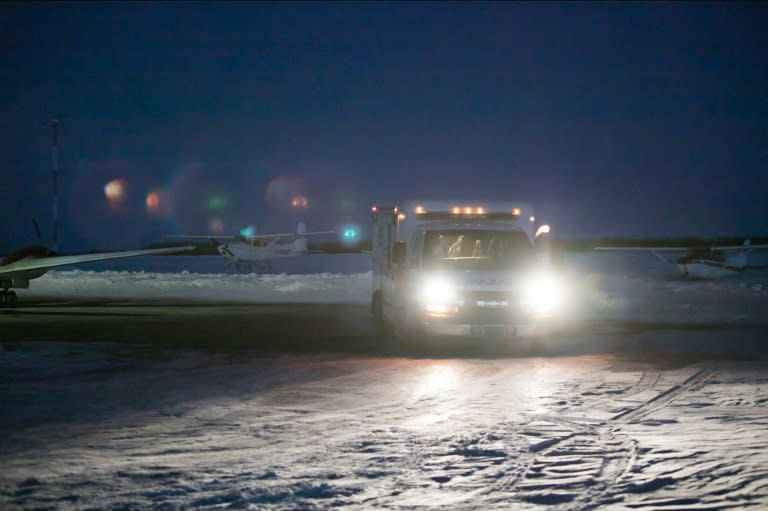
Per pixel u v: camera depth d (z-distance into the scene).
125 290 35.03
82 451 7.36
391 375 11.96
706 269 41.75
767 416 8.86
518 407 9.45
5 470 6.72
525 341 14.52
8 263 25.28
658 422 8.57
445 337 14.52
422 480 6.40
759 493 6.00
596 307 25.41
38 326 19.56
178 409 9.34
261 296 31.61
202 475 6.55
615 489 6.15
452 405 9.60
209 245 56.41
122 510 5.66
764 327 19.50
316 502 5.84
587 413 9.08
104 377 11.73
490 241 15.88
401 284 15.57
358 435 8.00
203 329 18.97
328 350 15.05
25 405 9.58
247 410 9.29
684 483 6.28
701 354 14.38
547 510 5.67
